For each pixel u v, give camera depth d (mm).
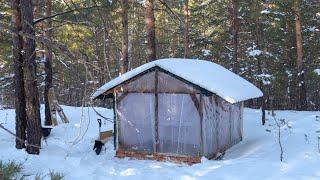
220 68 17672
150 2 18859
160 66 13906
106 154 14906
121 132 14883
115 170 12312
